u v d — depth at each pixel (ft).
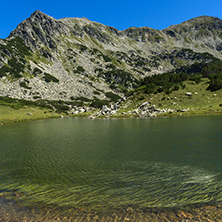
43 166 78.23
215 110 282.97
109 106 480.64
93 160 83.51
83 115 477.36
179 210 42.68
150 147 101.45
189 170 66.59
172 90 394.11
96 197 50.47
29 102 533.14
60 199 50.21
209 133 131.64
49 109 525.34
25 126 248.93
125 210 43.86
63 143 123.95
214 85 363.56
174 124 191.42
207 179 58.49
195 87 391.86
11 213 44.09
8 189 57.57
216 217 39.37
